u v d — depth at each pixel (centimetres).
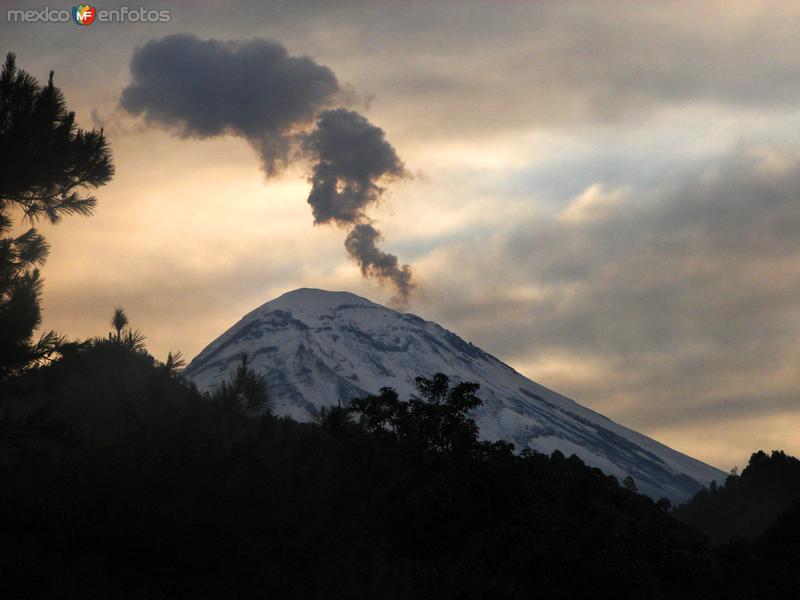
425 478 11250
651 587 10275
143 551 4031
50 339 4566
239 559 4131
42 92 4950
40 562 3734
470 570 9719
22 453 4228
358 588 4662
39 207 5072
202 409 4647
